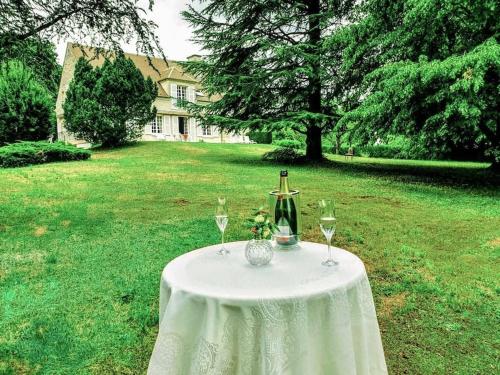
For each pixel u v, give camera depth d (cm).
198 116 1948
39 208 786
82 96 2216
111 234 607
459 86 934
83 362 289
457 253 522
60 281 429
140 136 2470
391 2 1293
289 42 1836
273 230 224
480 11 1050
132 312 359
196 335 181
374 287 415
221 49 1858
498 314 351
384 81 1112
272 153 1936
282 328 173
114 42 784
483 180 1258
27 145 1686
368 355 214
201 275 207
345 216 733
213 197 928
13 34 679
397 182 1209
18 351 300
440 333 323
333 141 3150
